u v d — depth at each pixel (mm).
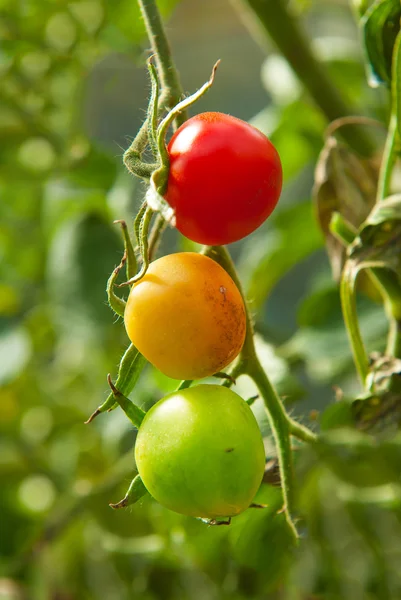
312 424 448
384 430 418
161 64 374
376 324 580
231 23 1256
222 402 347
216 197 343
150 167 347
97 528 655
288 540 530
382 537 633
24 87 692
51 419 819
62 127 706
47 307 804
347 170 489
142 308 343
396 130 420
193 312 341
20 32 669
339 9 817
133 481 355
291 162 736
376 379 417
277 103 718
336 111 610
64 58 682
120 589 704
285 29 596
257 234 1040
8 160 715
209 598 619
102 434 711
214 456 341
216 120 349
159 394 549
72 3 655
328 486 629
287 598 630
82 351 814
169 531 586
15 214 795
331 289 621
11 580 658
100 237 674
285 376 509
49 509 747
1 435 802
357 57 717
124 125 1172
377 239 416
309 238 688
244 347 375
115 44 664
